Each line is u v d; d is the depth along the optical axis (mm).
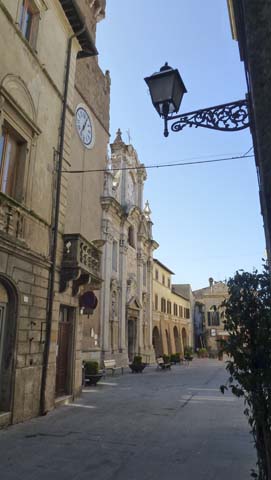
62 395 13094
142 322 37438
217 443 7848
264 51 3850
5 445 7559
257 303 4426
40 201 11656
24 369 10094
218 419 10414
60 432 8688
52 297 11758
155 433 8703
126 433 8672
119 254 32094
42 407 10805
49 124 12539
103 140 27688
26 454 6977
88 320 24844
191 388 17969
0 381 9484
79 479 5750
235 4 4914
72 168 22156
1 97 9562
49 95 12602
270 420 4094
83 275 13578
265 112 3697
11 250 9531
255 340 4316
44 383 11008
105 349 26672
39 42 11992
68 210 21453
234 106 4898
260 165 3660
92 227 25828
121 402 13359
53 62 13031
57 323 12258
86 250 13727
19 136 10656
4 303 9727
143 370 30875
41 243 11516
